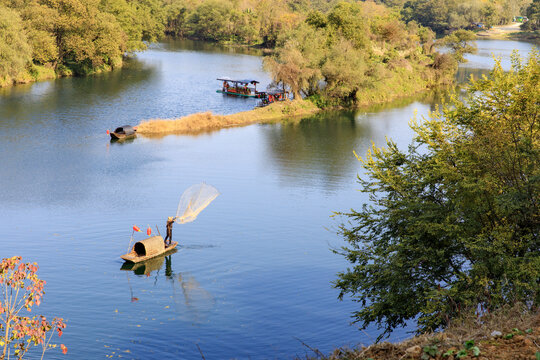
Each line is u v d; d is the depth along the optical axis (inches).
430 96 4141.2
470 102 868.6
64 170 2000.5
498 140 763.4
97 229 1439.5
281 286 1110.4
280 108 3314.5
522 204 679.1
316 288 1106.7
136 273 1177.4
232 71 4923.7
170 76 4527.6
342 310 997.2
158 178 1945.1
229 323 932.0
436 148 863.7
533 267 639.8
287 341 864.9
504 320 447.2
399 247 767.1
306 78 3518.7
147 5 7155.5
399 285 753.6
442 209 768.9
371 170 916.0
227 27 7726.4
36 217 1512.1
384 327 871.1
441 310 670.5
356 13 5654.5
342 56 3607.3
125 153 2285.9
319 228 1488.7
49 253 1267.2
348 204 1704.0
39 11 4101.9
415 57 5073.8
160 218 1550.2
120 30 4847.4
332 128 2952.8
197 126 2869.1
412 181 850.8
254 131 2837.1
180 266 1224.2
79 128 2679.6
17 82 3811.5
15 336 476.4
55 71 4242.1
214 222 1523.1
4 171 1946.4
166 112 3159.5
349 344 824.3
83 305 993.5
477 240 696.4
